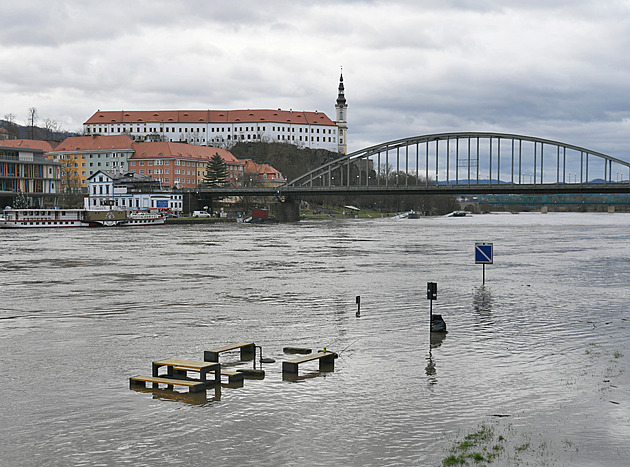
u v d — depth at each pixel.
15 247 96.38
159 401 22.84
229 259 77.56
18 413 21.66
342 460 18.06
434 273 62.28
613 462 17.72
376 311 40.75
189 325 36.41
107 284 54.50
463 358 28.41
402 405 22.27
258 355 29.20
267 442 19.30
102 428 20.39
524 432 19.81
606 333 33.59
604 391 23.53
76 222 169.88
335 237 124.62
